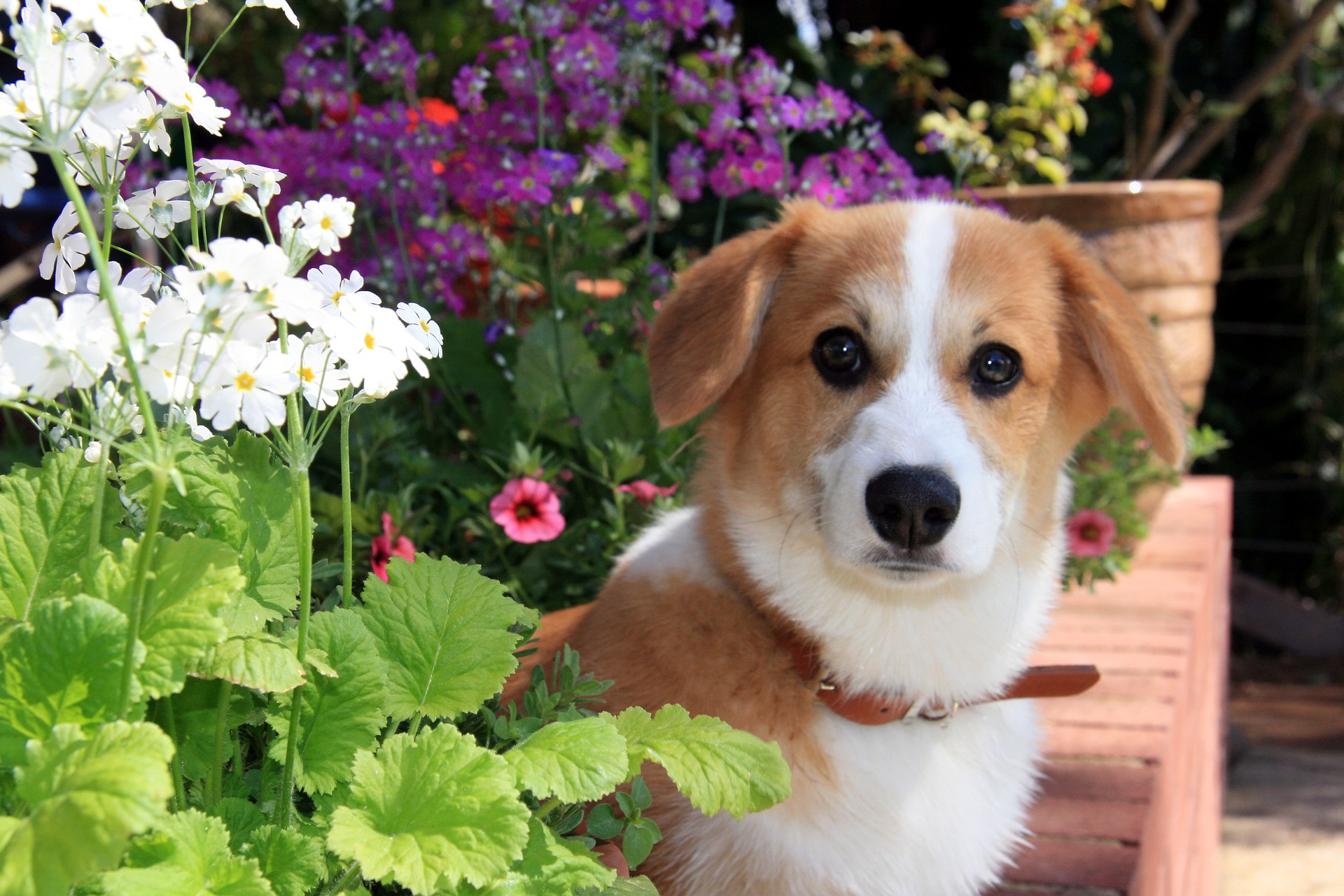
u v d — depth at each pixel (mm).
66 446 451
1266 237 1968
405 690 451
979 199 1001
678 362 602
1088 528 887
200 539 405
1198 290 1115
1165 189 1061
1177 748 771
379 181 833
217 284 391
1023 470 600
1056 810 668
